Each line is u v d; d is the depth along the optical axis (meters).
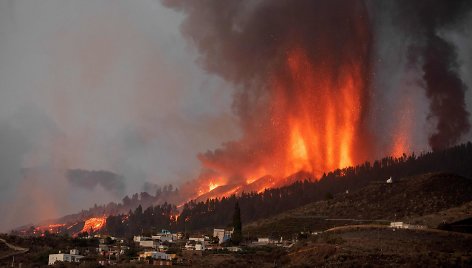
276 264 158.62
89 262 158.75
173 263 160.75
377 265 136.62
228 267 155.50
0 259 164.25
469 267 133.25
